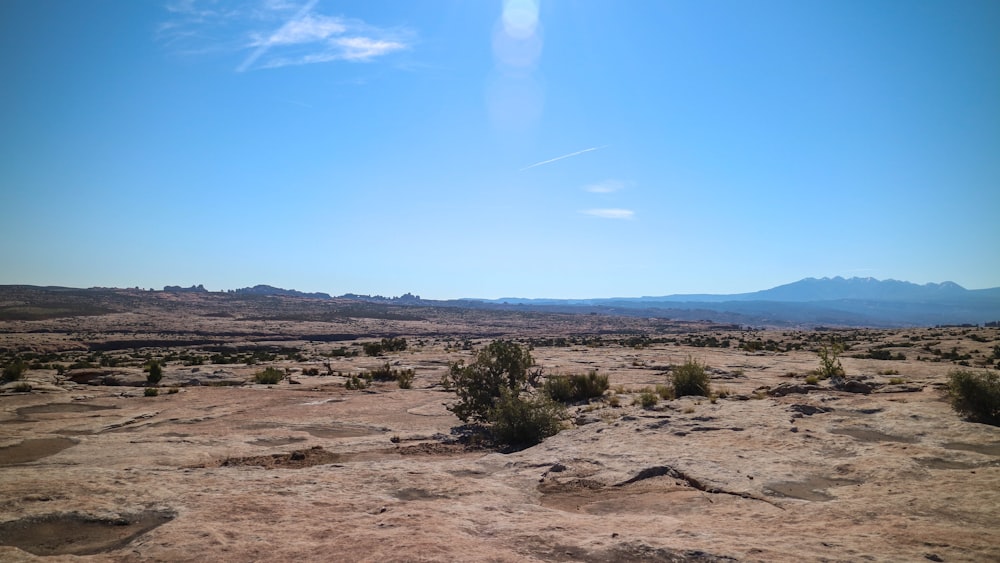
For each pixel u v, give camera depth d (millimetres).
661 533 5930
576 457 10453
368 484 8211
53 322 126125
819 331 116500
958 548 5219
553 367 38000
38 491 7273
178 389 27469
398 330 148250
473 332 153500
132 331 116625
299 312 189875
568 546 5570
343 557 5129
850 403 14281
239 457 12562
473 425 17625
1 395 24500
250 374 35719
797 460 9344
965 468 8578
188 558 5102
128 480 8070
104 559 5086
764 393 19781
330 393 26344
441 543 5469
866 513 6527
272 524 6156
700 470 8930
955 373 12383
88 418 18516
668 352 54156
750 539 5637
